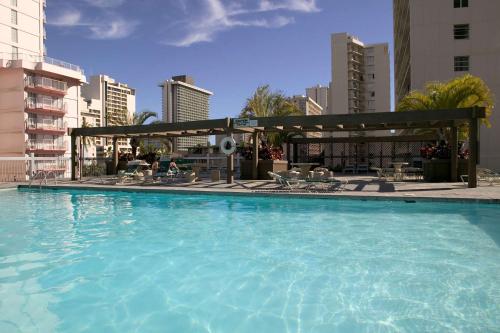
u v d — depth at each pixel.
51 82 53.16
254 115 33.03
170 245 6.82
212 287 4.76
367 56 93.50
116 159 23.88
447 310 3.99
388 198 11.18
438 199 10.76
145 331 3.66
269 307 4.16
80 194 15.02
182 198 13.29
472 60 32.34
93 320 3.90
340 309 4.07
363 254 6.08
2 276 5.21
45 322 3.86
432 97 21.67
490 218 8.88
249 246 6.68
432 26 33.12
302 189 13.69
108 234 7.76
